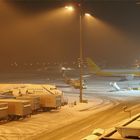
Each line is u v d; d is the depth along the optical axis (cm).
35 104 3916
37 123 3312
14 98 4053
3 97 4162
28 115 3678
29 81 9462
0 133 2853
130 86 7825
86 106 4559
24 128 3069
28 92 4294
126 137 951
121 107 4456
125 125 1015
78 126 3145
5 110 3428
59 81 9531
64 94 6241
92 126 3136
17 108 3491
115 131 1018
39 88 4325
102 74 9194
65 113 3962
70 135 2748
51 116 3747
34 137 2691
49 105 4084
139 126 984
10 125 3219
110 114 3866
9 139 2630
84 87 7300
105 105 4681
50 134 2803
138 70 9419
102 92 6656
